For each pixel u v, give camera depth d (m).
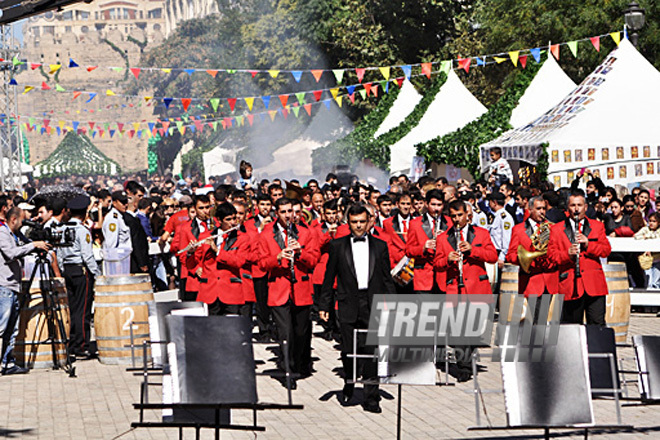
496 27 42.84
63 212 14.39
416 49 53.22
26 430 10.15
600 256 12.26
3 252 13.17
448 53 50.94
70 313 14.66
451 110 32.28
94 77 155.75
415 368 9.03
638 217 19.05
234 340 7.71
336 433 9.97
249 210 17.42
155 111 83.69
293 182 18.44
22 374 13.53
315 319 16.95
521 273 12.22
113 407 11.25
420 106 33.41
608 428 7.55
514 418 7.54
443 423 10.34
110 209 17.31
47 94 147.00
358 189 17.77
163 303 8.94
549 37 39.75
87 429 10.19
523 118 27.28
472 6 53.31
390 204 14.78
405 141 31.53
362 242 11.13
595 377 8.41
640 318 18.06
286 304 12.23
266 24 55.56
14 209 13.73
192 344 7.57
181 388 7.45
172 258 22.75
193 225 14.26
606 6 37.25
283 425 10.34
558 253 12.03
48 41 162.38
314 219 15.67
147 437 9.86
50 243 13.40
